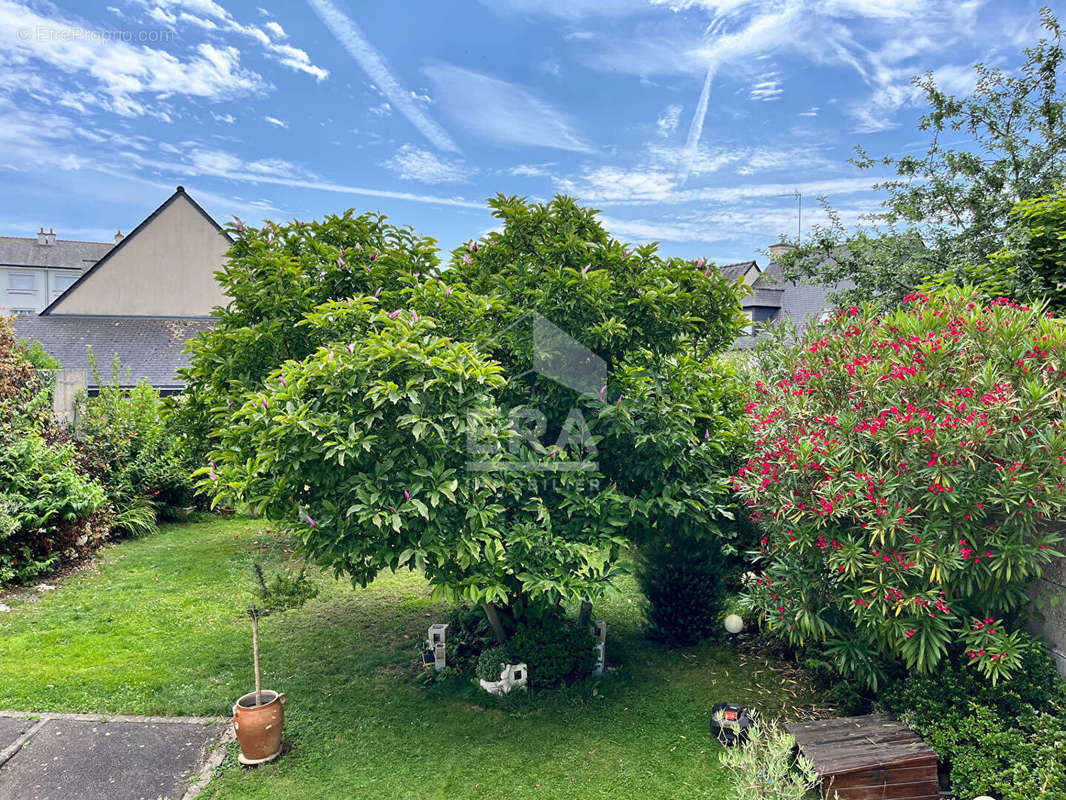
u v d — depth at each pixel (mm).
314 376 3873
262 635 5816
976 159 9445
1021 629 3861
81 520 7938
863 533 3729
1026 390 3225
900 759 3371
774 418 4230
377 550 3943
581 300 4434
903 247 9742
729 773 3750
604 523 4480
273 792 3600
